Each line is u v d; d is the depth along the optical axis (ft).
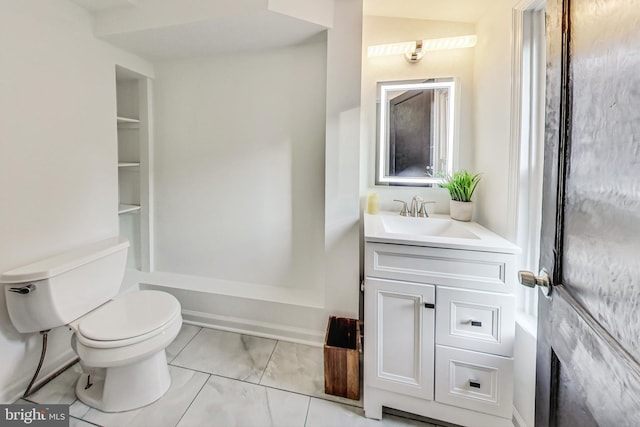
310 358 5.69
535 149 4.21
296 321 6.21
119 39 5.82
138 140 7.58
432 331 4.11
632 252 1.40
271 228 6.96
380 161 6.64
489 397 3.96
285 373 5.27
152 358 4.62
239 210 7.10
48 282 4.25
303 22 5.21
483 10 5.50
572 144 2.00
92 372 4.97
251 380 5.09
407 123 6.48
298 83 6.45
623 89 1.45
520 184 4.29
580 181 1.90
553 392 2.29
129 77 7.09
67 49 5.18
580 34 1.88
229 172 7.06
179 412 4.41
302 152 6.59
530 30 4.18
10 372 4.58
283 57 6.48
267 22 5.20
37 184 4.77
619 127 1.48
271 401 4.65
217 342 6.16
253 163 6.90
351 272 5.80
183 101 7.14
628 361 1.40
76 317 4.64
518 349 4.08
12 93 4.41
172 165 7.37
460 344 4.01
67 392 4.76
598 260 1.68
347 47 5.37
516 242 4.33
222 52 6.59
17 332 4.65
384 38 6.38
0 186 4.30
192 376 5.16
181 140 7.25
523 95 4.22
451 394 4.10
